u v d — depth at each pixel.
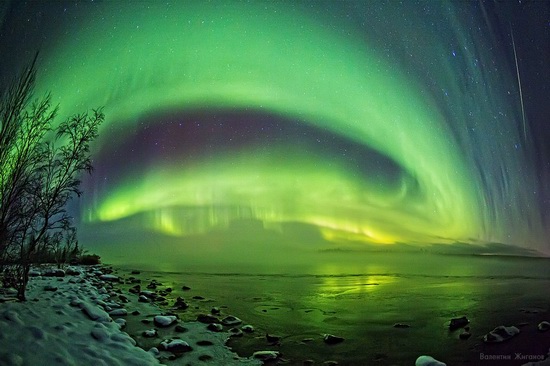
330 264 10.27
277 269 9.55
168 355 4.19
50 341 3.64
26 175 5.37
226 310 6.00
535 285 7.70
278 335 4.92
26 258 5.29
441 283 7.96
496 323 5.23
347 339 4.76
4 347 3.28
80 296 5.85
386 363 4.07
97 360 3.53
